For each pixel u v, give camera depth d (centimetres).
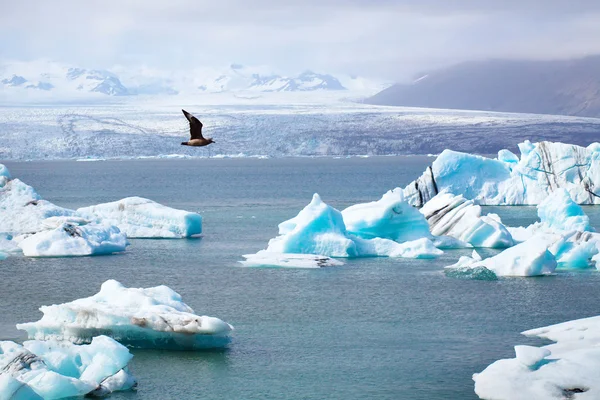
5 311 6688
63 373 4534
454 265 8538
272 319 6350
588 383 4366
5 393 3950
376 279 8019
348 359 5238
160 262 9225
